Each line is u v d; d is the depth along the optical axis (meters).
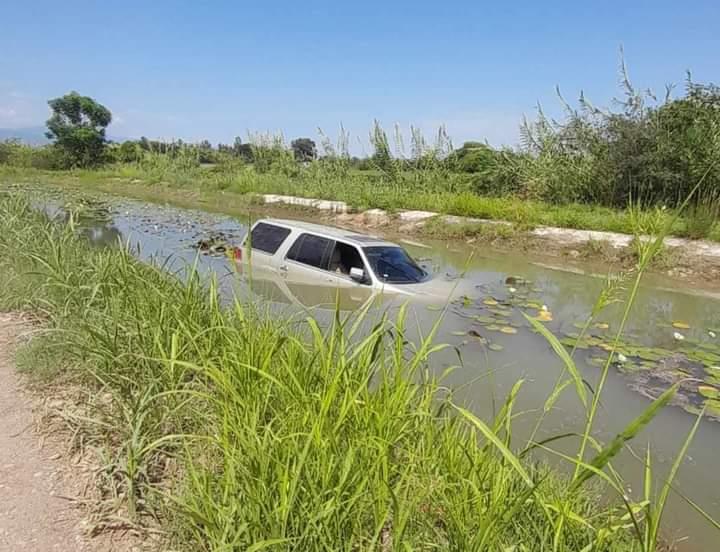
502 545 2.30
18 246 7.23
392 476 2.63
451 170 20.48
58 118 41.47
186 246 11.19
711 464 3.90
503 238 13.45
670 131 15.05
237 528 2.30
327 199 21.39
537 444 2.56
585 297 8.50
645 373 5.42
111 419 3.31
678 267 10.33
